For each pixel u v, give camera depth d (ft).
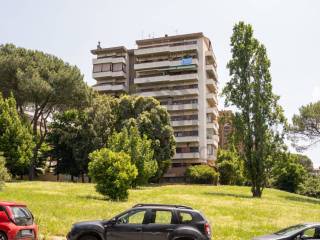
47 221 75.92
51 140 234.17
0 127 186.39
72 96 213.66
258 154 187.32
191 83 317.01
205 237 49.55
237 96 195.83
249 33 201.05
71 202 111.45
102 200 124.57
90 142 225.97
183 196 154.51
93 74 339.16
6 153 184.85
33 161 218.18
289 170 297.33
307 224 52.60
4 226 51.52
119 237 50.11
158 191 175.22
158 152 231.50
